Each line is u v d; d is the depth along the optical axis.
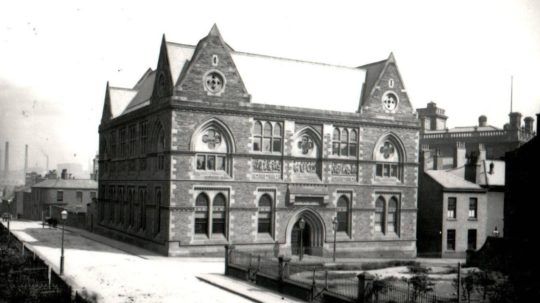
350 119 53.31
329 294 29.12
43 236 63.56
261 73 53.28
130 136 59.22
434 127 86.50
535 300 27.84
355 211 53.53
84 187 99.62
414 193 56.53
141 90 66.19
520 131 75.06
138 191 55.53
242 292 32.06
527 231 40.06
